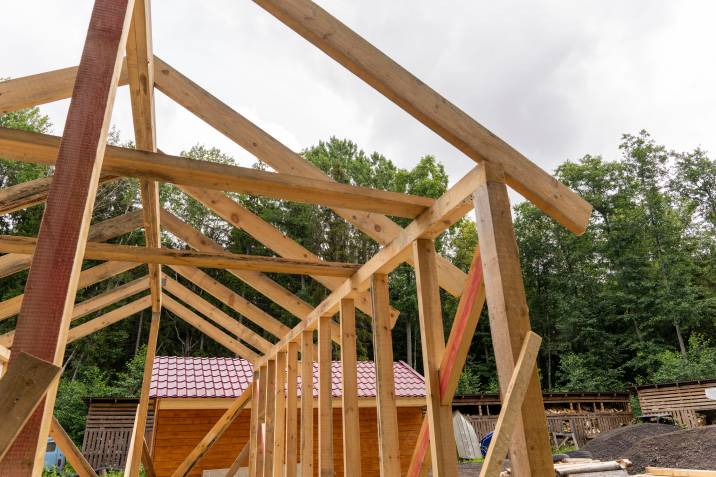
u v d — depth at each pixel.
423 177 34.56
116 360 25.25
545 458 1.76
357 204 2.57
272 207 29.45
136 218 4.47
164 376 9.67
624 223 34.78
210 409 9.23
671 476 6.59
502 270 1.99
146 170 2.18
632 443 13.12
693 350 25.12
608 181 38.72
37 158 2.19
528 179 2.22
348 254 27.73
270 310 25.78
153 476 6.43
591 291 33.72
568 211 2.26
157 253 3.30
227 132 3.10
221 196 3.88
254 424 6.25
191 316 6.38
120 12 1.52
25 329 1.06
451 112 2.18
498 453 1.64
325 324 4.09
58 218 1.19
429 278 2.63
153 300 5.78
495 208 2.09
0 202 3.10
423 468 2.52
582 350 31.11
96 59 1.41
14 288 23.39
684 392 18.38
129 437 14.59
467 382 26.06
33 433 0.99
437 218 2.50
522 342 1.90
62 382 20.72
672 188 41.09
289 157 3.16
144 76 2.70
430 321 2.53
